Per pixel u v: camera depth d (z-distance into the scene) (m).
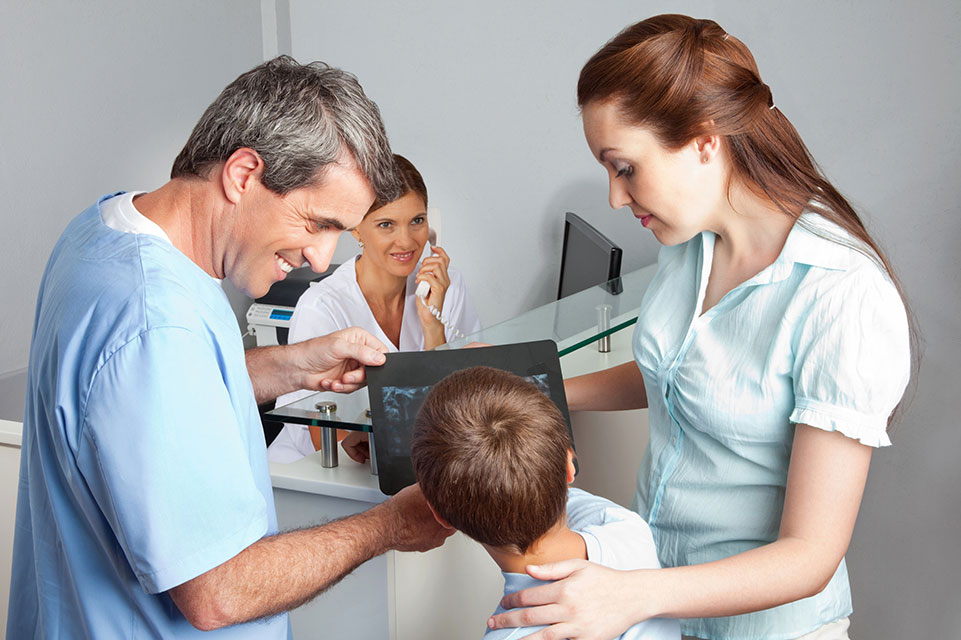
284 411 1.27
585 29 2.63
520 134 2.79
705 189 1.06
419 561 1.29
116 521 0.83
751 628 1.13
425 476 0.92
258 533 0.89
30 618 1.06
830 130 2.22
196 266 0.92
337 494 1.26
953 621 2.20
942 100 2.06
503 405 0.90
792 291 1.03
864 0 2.12
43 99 2.54
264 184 0.91
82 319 0.85
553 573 0.90
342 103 0.92
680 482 1.17
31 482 0.97
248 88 0.91
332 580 0.96
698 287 1.17
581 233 2.39
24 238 2.54
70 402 0.83
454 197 2.93
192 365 0.84
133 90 2.79
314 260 0.98
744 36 2.32
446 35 2.82
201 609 0.86
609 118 1.02
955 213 2.08
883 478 2.23
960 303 2.09
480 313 2.99
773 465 1.08
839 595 1.14
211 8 3.00
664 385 1.18
